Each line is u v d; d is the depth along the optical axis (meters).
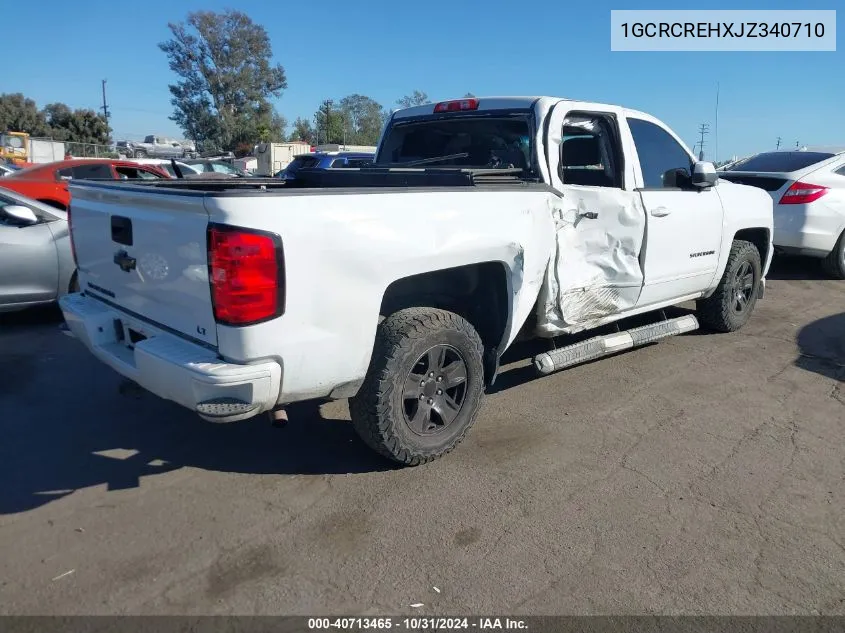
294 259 3.04
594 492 3.66
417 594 2.83
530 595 2.84
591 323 4.88
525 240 4.07
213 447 4.10
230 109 63.25
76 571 2.93
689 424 4.54
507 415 4.64
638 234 4.95
